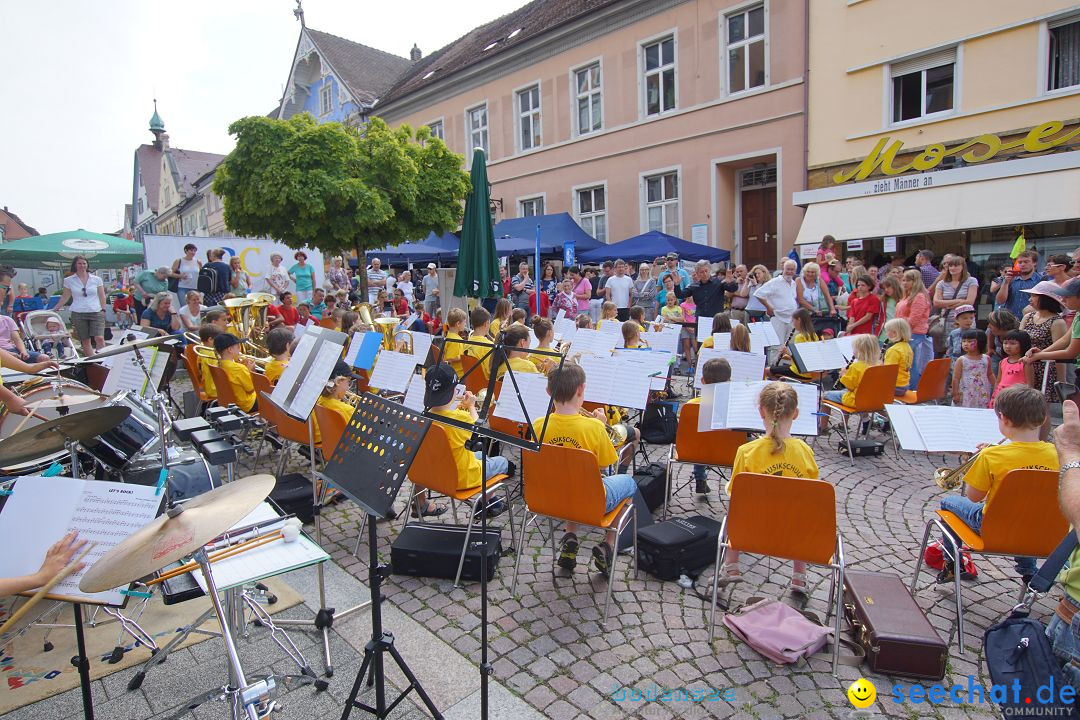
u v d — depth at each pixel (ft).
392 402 7.63
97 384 19.58
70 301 30.27
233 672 6.42
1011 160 31.68
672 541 11.02
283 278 36.58
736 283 29.58
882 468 16.84
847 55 37.52
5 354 12.25
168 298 27.43
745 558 11.92
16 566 6.37
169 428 13.41
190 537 5.76
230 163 25.86
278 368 16.72
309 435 12.91
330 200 25.88
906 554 11.98
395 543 11.60
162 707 8.00
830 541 8.60
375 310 35.47
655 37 46.83
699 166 45.44
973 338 18.01
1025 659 6.37
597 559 11.10
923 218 33.53
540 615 10.10
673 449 14.84
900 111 36.63
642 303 34.71
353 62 78.38
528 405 11.72
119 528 6.68
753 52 42.52
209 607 10.37
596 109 52.19
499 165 59.62
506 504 13.91
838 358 18.24
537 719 7.73
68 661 8.93
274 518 8.99
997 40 32.58
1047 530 8.50
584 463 9.68
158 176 161.89
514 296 39.37
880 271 33.78
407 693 7.59
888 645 8.34
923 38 34.68
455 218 30.19
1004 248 32.91
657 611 10.18
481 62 58.13
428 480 11.48
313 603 10.50
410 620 9.99
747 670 8.64
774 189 44.65
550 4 61.21
